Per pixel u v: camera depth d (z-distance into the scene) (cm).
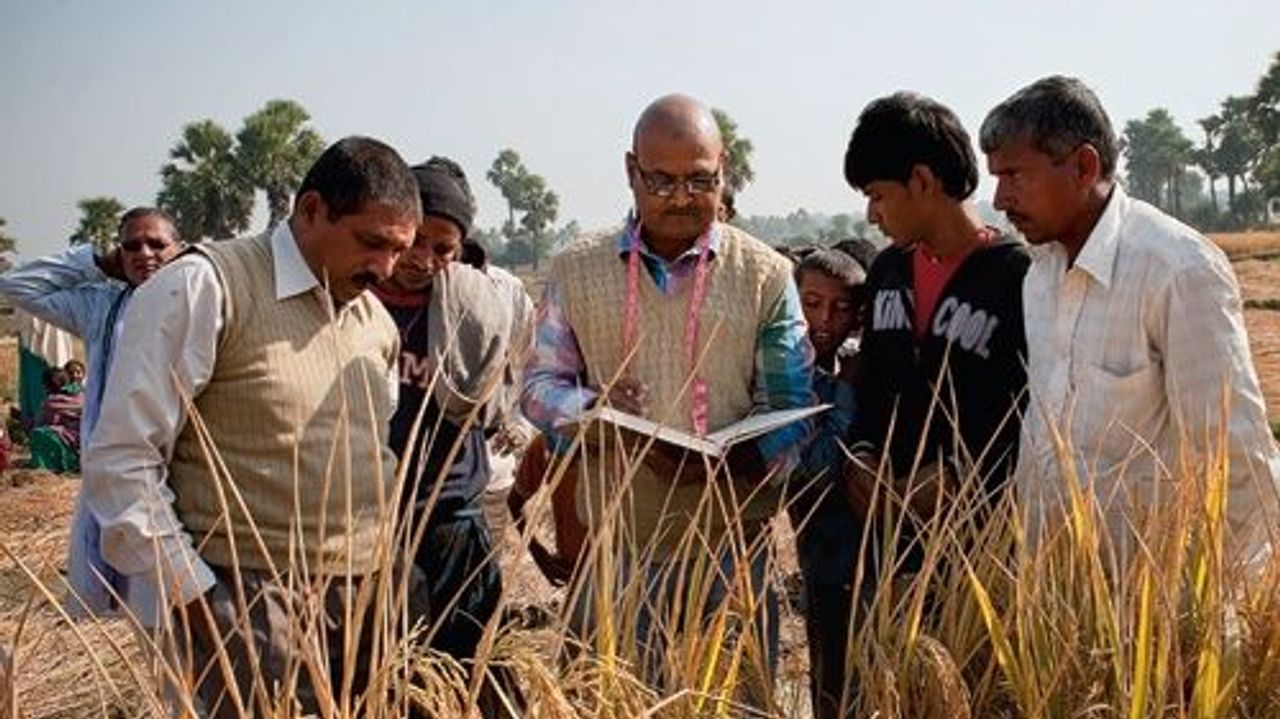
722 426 280
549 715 183
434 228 303
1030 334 259
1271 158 8019
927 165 271
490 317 327
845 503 297
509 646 195
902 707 207
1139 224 244
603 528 201
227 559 242
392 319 297
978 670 220
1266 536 230
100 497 230
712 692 207
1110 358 244
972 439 276
